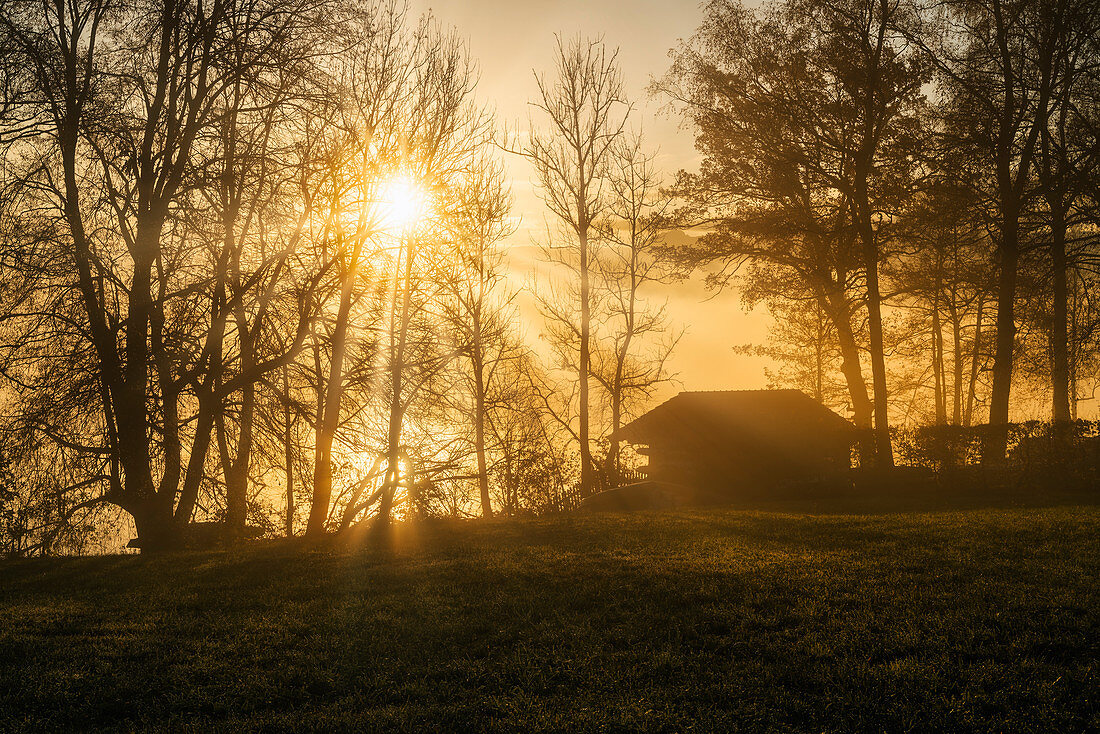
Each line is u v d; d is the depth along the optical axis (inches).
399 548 661.9
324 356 899.4
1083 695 260.4
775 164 1197.7
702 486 1279.5
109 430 754.8
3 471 705.0
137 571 598.2
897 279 1333.7
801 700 271.7
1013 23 1107.9
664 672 306.0
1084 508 682.8
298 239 790.5
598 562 521.7
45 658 358.0
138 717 290.7
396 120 870.4
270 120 773.9
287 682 316.5
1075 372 1487.5
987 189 1179.9
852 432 1218.6
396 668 327.9
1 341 725.9
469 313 1245.7
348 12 791.1
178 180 748.6
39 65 712.4
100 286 743.1
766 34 1185.4
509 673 313.6
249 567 593.6
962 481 977.5
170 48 761.0
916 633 328.2
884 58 1110.4
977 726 245.0
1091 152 1074.7
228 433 844.6
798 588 414.3
